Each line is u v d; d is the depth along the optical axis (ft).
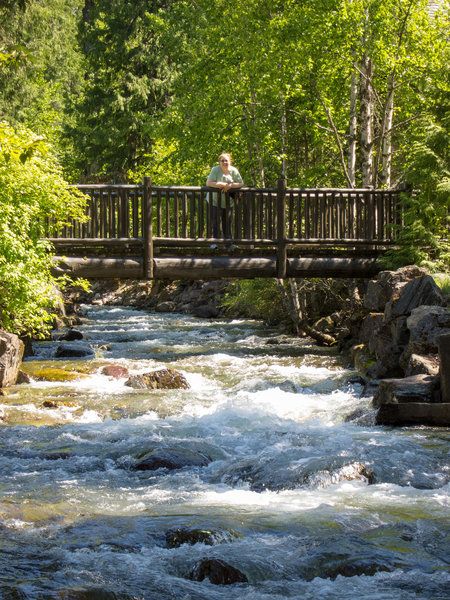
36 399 32.07
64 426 26.91
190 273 47.62
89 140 117.60
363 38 54.80
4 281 37.52
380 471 20.25
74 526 16.10
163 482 20.29
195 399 32.63
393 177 70.23
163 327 67.67
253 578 13.43
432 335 32.68
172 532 15.55
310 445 23.39
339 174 65.46
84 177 133.28
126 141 116.26
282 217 48.70
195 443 23.93
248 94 58.85
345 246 50.29
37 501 18.19
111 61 116.26
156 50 112.98
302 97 61.62
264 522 16.34
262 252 51.96
